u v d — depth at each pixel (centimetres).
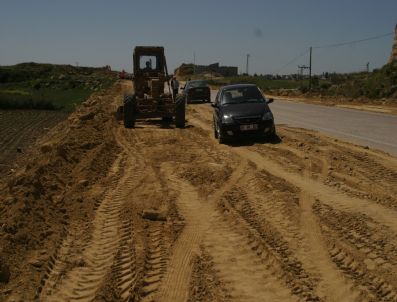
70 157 1178
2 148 1783
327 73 8450
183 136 1644
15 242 616
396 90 3672
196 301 481
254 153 1253
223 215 746
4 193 858
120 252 609
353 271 531
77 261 577
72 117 2461
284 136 1539
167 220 730
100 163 1158
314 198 812
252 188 895
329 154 1195
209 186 924
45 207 773
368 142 1424
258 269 550
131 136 1672
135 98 1914
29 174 924
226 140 1455
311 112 2625
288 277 523
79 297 498
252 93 1563
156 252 610
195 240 646
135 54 1994
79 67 13175
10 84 8462
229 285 513
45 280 533
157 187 927
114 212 779
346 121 2070
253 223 701
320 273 530
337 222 687
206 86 3634
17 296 490
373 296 473
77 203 825
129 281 529
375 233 637
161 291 504
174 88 2008
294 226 679
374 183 905
